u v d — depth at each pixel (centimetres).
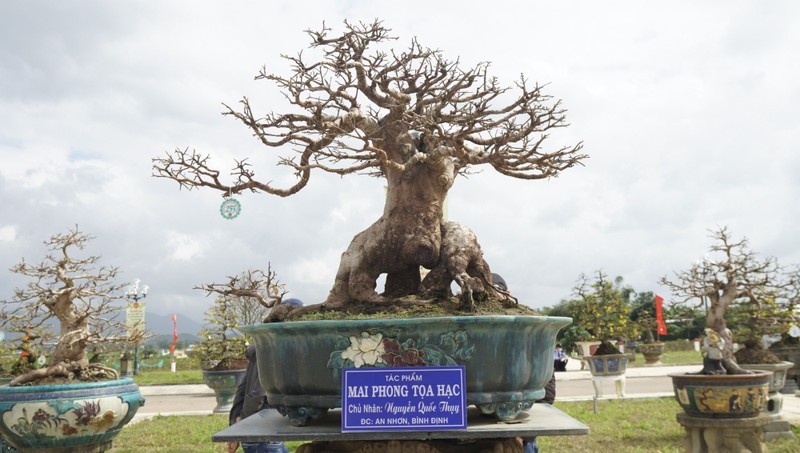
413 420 287
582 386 1884
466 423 286
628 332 2928
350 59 397
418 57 405
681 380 749
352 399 290
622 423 1076
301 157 371
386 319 292
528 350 313
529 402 326
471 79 395
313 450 348
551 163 407
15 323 877
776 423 933
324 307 378
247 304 1562
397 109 385
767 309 1348
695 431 749
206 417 1312
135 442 1020
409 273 393
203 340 1524
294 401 309
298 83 377
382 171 424
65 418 639
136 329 847
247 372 557
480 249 378
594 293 2692
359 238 393
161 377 2644
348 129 376
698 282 1189
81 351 782
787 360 1476
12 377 872
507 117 379
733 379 712
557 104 391
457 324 292
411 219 373
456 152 378
